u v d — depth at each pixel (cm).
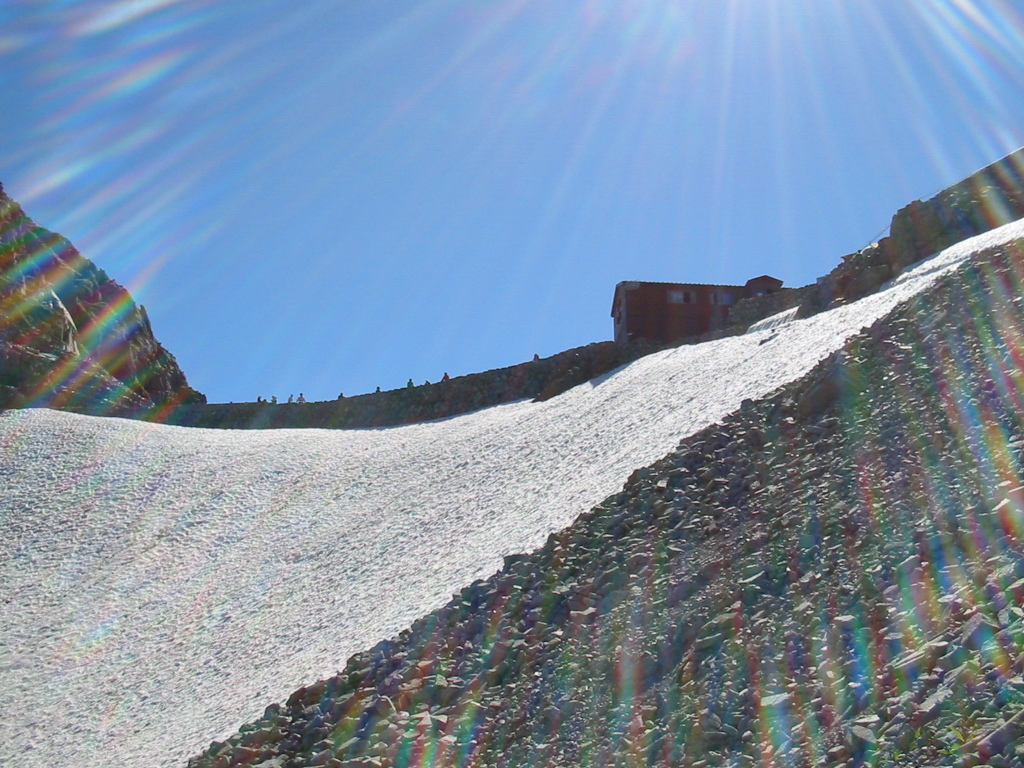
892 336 1914
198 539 3725
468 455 3678
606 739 1128
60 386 6588
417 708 1414
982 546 1049
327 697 1583
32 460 4831
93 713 2398
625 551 1602
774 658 1084
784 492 1504
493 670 1433
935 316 1881
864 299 2933
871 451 1476
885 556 1153
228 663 2369
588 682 1272
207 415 6581
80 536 3928
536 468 2909
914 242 3534
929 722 816
